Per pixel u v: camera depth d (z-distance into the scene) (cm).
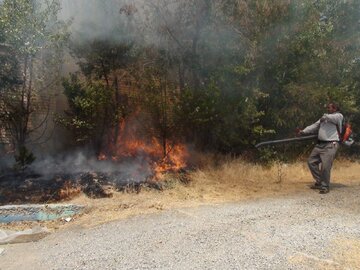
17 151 752
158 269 356
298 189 695
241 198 634
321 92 917
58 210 561
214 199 626
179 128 825
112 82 819
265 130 863
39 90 754
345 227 470
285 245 409
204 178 743
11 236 473
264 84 919
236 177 765
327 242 418
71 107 776
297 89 900
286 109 932
